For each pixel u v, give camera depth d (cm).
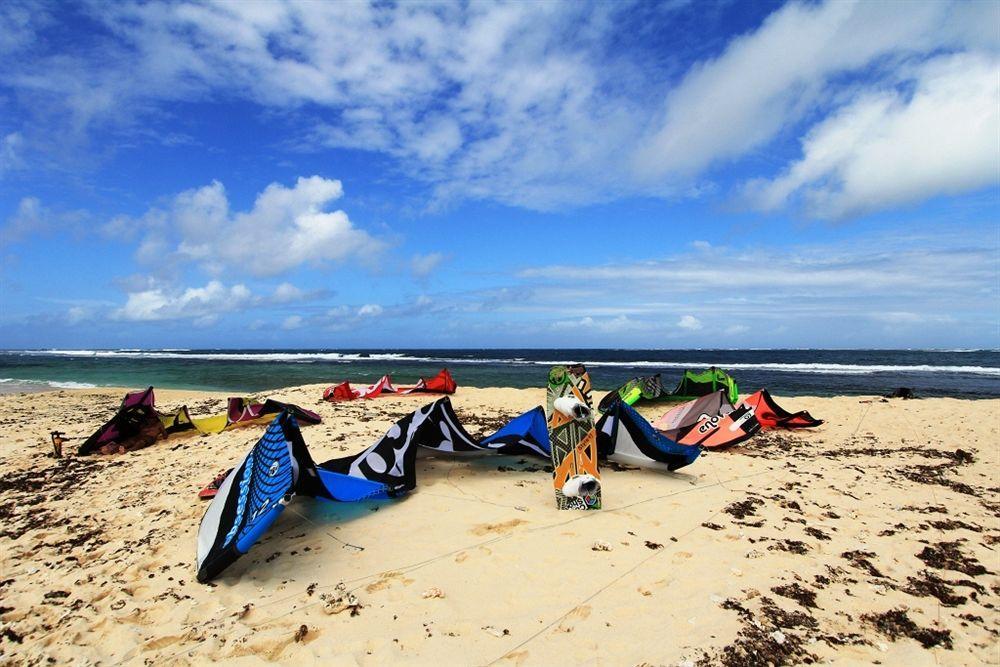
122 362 5491
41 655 338
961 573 438
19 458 880
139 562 465
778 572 430
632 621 359
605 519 539
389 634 348
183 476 725
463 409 1402
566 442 575
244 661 327
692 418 996
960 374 3547
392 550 471
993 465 806
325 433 977
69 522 573
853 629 355
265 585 418
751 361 5944
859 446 952
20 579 445
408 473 622
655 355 8606
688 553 459
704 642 336
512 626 355
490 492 623
